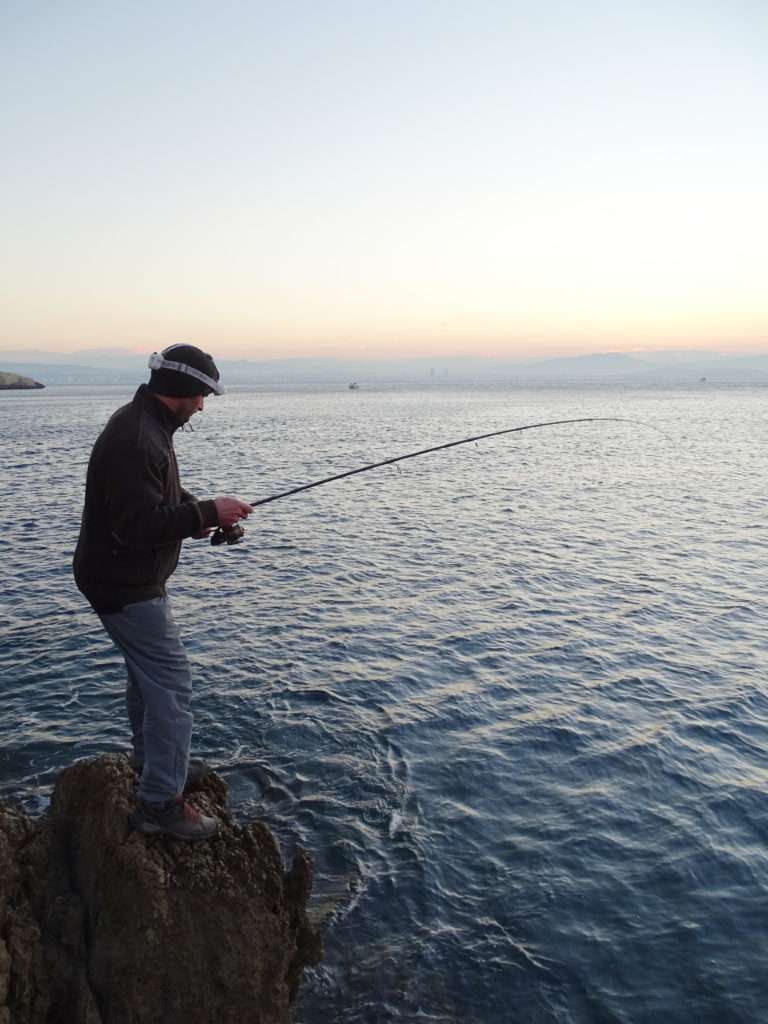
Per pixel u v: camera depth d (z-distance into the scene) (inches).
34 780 274.5
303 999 189.0
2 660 384.5
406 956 201.6
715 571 571.5
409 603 486.0
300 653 398.0
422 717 328.2
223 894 157.1
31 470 1192.2
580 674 375.6
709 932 209.8
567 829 253.3
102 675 366.0
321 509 843.4
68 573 555.8
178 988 151.6
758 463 1333.7
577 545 660.7
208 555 612.7
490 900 221.5
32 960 146.4
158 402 153.8
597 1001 189.0
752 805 268.1
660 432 2150.6
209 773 186.1
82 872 159.9
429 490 1008.2
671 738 313.4
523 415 3009.4
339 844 244.1
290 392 7303.2
